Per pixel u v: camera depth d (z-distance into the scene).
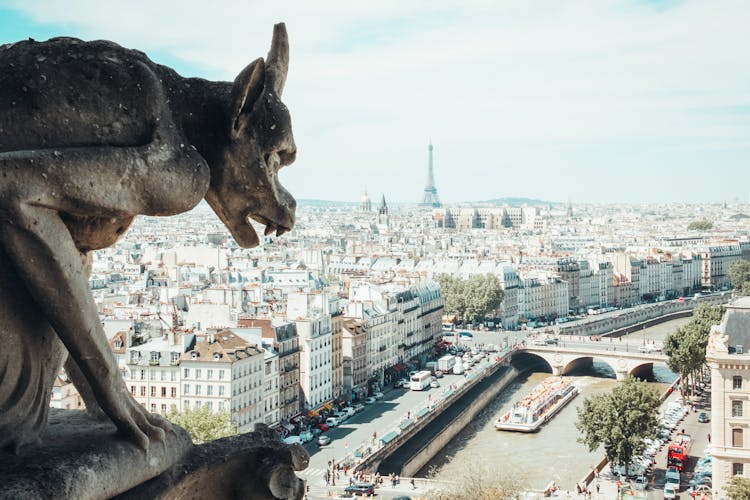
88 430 14.21
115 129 13.10
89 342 12.97
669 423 197.62
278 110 14.80
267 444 15.99
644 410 155.38
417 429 187.50
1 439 12.73
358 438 179.88
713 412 137.62
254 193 14.83
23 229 12.04
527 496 142.38
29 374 13.23
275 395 182.88
